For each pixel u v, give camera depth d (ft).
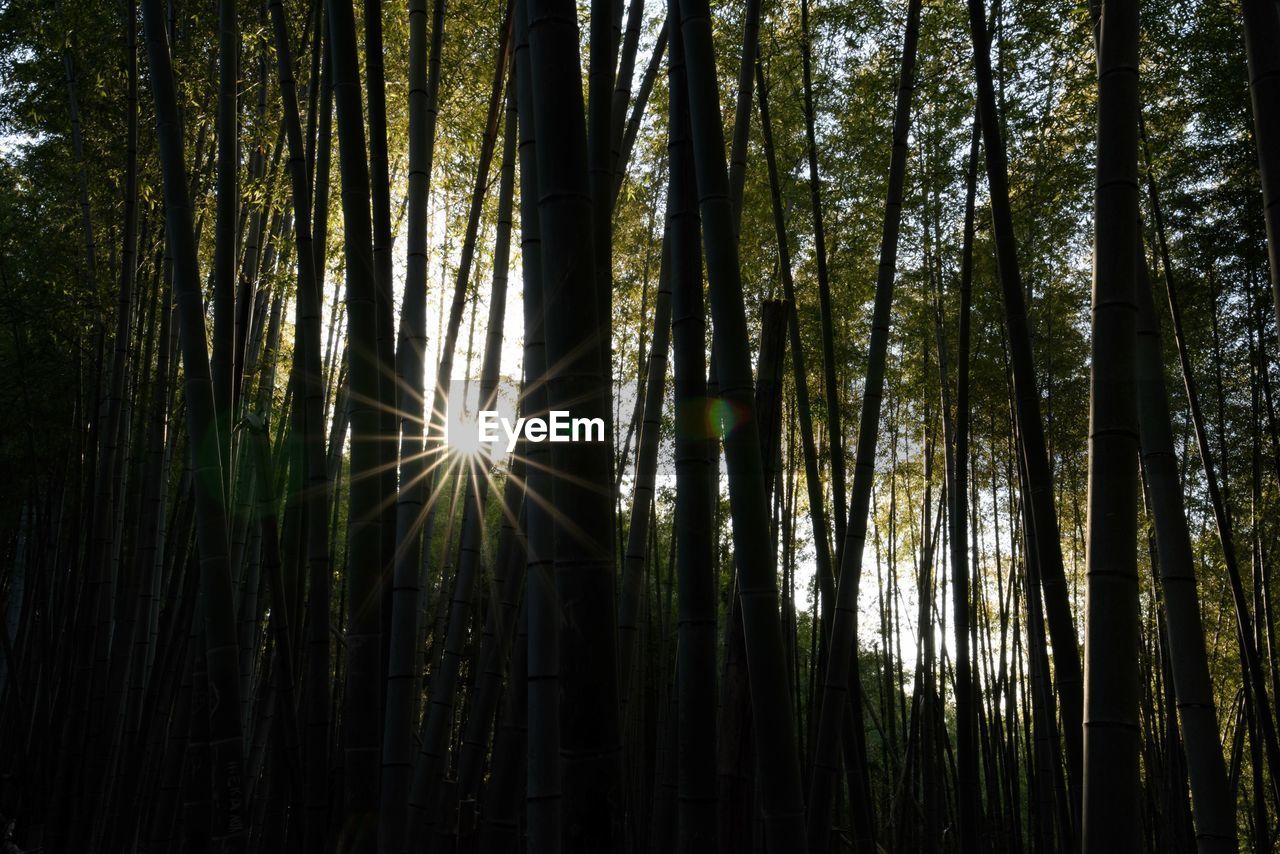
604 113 7.26
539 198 5.86
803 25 14.35
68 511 21.91
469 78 19.84
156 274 18.61
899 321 25.72
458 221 22.39
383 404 9.11
